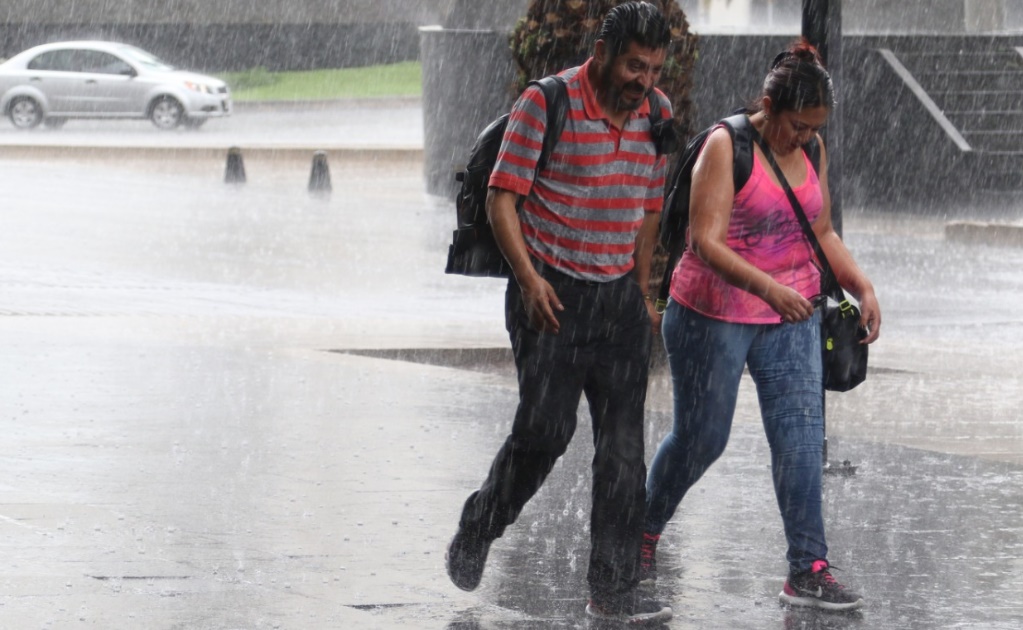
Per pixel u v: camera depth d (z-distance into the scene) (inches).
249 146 2000.5
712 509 464.8
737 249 369.7
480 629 344.5
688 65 722.8
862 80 1579.7
